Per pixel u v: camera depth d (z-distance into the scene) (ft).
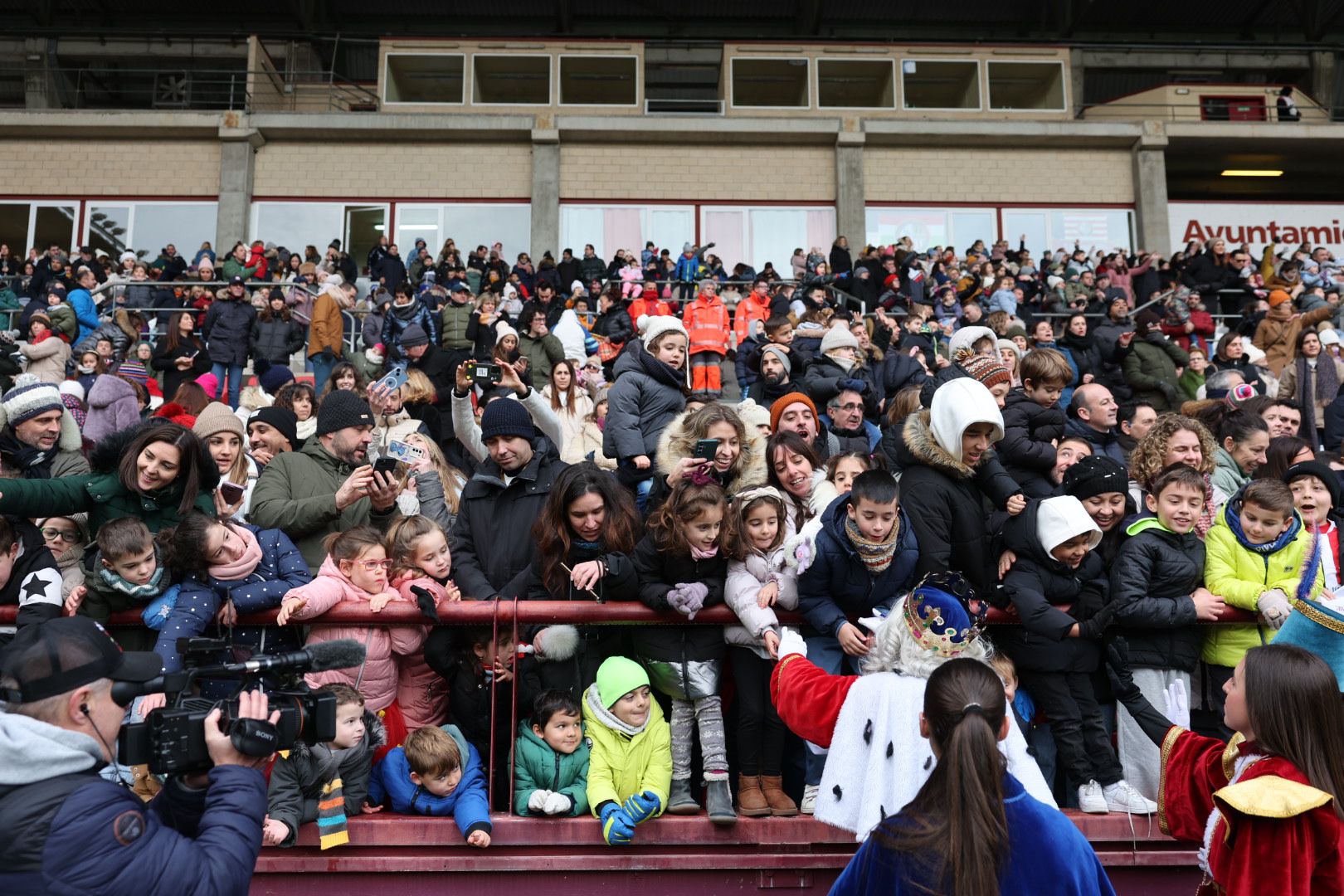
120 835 6.71
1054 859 7.28
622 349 43.19
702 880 11.65
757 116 73.41
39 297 50.01
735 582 12.12
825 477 15.02
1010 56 75.31
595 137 70.33
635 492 17.81
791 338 29.01
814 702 10.26
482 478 14.24
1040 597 12.20
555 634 12.51
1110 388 34.40
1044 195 72.28
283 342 39.78
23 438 17.08
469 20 91.86
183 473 12.66
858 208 70.23
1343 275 60.95
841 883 7.77
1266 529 12.79
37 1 86.79
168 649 11.16
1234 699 8.65
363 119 68.59
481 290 56.29
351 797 11.68
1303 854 7.93
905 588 12.19
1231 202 74.79
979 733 7.29
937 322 45.57
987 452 13.28
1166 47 79.56
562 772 11.85
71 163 68.49
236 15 89.40
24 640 7.06
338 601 12.10
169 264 54.65
